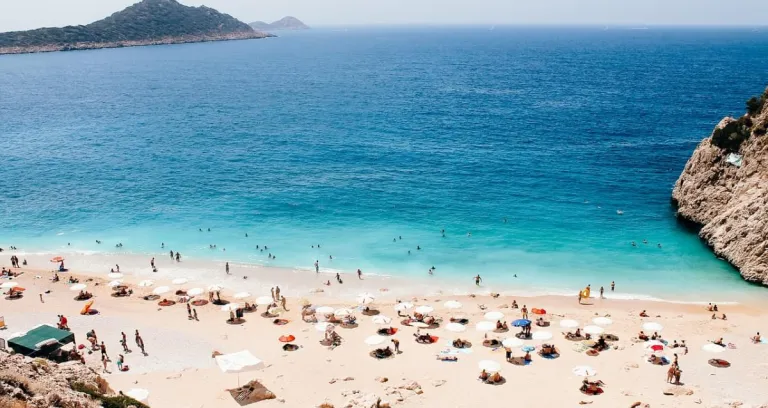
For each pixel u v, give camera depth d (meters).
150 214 78.94
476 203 81.75
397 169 98.62
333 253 66.19
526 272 61.12
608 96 184.75
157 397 37.78
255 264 63.56
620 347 44.81
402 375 41.09
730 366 41.44
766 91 68.12
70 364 32.22
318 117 149.75
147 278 60.22
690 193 73.25
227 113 158.50
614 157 105.56
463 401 37.34
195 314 51.28
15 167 101.88
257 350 45.25
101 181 93.56
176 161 105.31
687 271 60.72
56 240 70.25
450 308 52.72
